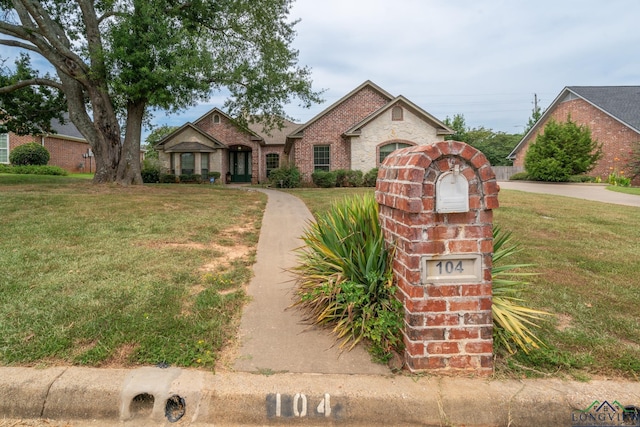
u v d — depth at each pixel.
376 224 2.97
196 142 22.98
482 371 2.22
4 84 12.91
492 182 2.15
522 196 12.77
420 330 2.20
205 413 2.03
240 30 13.70
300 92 14.78
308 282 3.17
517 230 6.81
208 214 7.92
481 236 2.18
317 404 2.03
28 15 11.71
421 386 2.11
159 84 10.45
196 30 12.84
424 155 2.12
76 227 5.95
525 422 2.00
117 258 4.43
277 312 3.17
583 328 2.88
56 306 3.02
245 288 3.74
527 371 2.27
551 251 5.32
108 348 2.41
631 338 2.73
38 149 21.25
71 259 4.31
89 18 12.01
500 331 2.51
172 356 2.36
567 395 2.05
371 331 2.51
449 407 2.02
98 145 13.11
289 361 2.38
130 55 10.16
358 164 17.94
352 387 2.10
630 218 8.29
